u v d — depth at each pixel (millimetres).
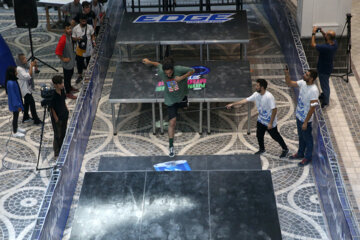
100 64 10438
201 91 8961
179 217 6230
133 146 8906
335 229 6645
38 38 13172
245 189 6574
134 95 8953
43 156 8789
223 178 6758
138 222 6184
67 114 8477
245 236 5945
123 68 9820
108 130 9375
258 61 11570
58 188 6969
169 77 7879
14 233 7199
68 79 10336
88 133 9156
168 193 6578
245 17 11125
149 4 14859
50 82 10961
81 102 8742
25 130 9469
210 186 6645
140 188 6676
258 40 12586
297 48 9844
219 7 14680
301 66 9344
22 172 8398
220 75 9453
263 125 8227
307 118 7785
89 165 8469
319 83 10797
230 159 7926
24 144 9102
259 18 13844
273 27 13078
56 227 6871
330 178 6914
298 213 7395
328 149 7191
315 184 7930
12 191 7992
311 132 8031
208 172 6863
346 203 6336
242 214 6227
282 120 9461
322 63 9562
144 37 10352
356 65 11336
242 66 9734
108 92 10570
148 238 5980
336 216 6586
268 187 6598
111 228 6125
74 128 7988
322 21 10781
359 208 7613
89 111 9266
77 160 8195
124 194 6586
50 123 9680
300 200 7629
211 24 10844
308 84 7785
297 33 10422
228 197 6473
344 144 8969
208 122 9016
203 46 12367
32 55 11195
